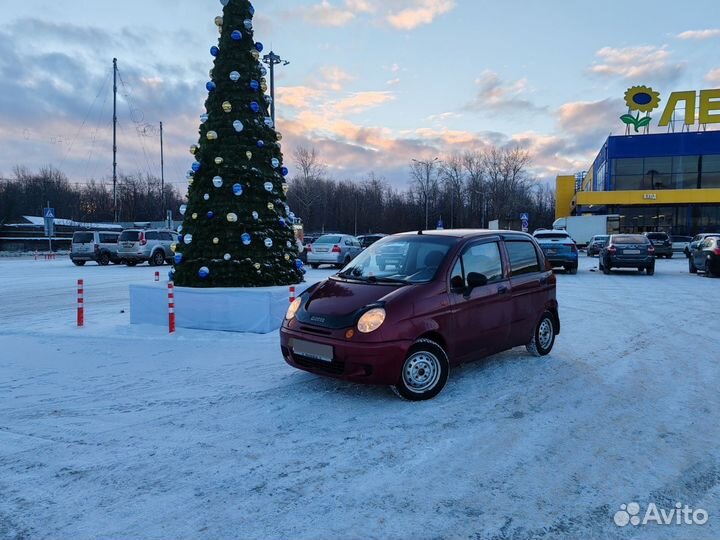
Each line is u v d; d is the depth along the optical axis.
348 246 23.44
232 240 9.27
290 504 3.11
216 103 9.60
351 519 2.94
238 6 9.66
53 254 40.31
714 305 11.11
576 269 20.17
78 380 5.80
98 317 10.15
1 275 20.48
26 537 2.80
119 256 25.53
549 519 2.93
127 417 4.61
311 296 5.46
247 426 4.35
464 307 5.25
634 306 11.07
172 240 27.19
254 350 7.14
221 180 9.28
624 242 19.20
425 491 3.25
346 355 4.64
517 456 3.73
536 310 6.37
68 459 3.77
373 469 3.55
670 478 3.40
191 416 4.61
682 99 41.56
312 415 4.58
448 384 5.41
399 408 4.71
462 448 3.88
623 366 6.14
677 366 6.14
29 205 76.88
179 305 8.69
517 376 5.70
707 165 41.06
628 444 3.94
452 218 75.88
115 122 47.31
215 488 3.32
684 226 42.34
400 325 4.70
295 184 76.62
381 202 85.94
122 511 3.05
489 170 78.88
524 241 6.54
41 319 9.98
